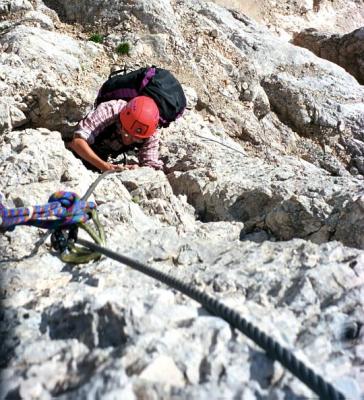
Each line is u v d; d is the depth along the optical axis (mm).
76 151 4840
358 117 9672
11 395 1817
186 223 4055
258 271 2570
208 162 5422
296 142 9320
